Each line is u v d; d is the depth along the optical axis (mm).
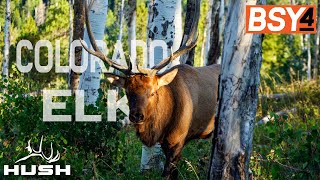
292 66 26859
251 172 7012
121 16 24625
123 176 7578
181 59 10539
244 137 5945
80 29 11750
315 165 6344
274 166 6543
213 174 6020
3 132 7121
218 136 5984
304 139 7344
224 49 5973
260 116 12344
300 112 12164
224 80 5953
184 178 7598
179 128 7688
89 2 10656
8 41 20516
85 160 7355
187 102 7766
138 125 7477
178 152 7777
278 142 6637
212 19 17016
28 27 29109
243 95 5906
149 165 8406
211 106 8344
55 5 34469
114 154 7449
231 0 5906
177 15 9641
